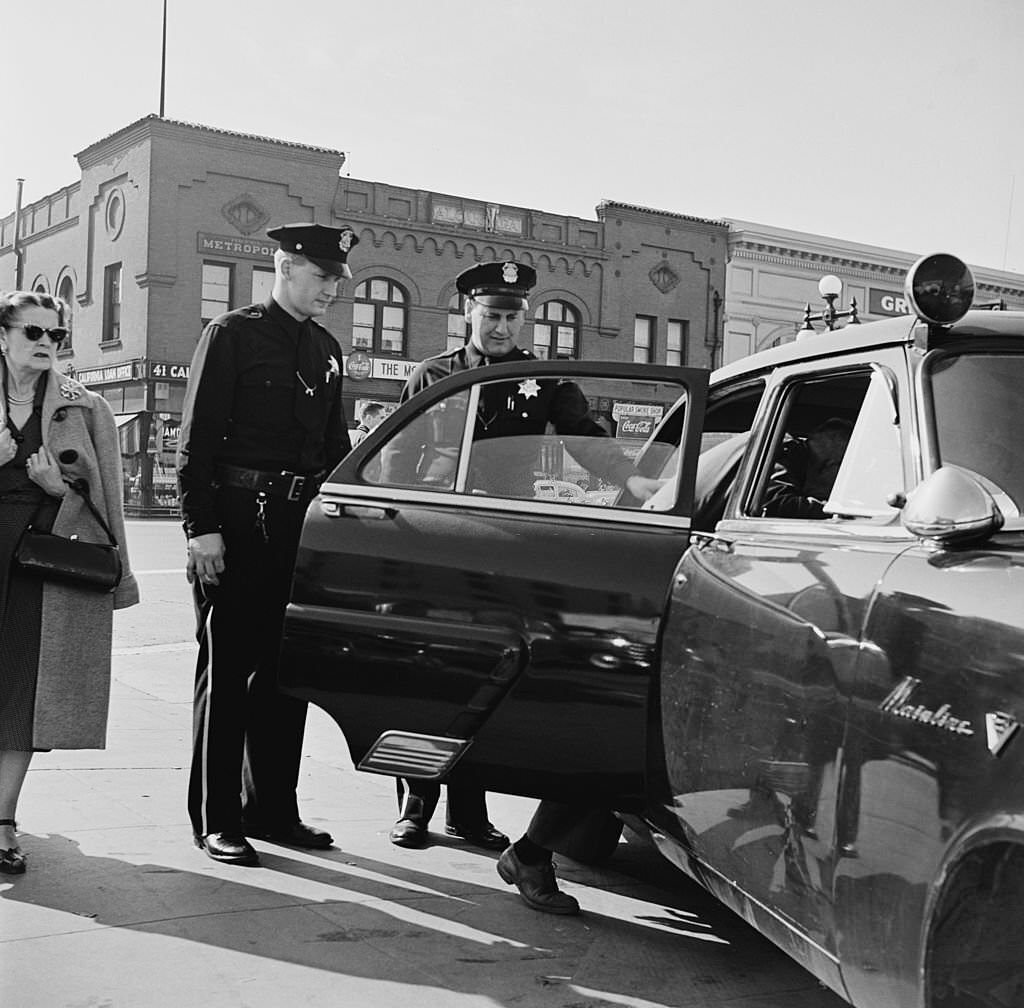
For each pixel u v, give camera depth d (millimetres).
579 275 31984
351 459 3494
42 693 3721
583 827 3475
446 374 4590
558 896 3621
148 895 3570
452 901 3684
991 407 2490
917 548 2283
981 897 1920
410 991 2973
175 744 5750
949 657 2014
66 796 4668
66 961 3051
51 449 3805
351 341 29406
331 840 4254
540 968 3168
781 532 2777
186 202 27641
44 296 3777
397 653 3268
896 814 2078
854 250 34812
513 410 3406
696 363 33469
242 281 28359
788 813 2426
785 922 2498
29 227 33719
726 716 2670
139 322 27859
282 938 3279
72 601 3814
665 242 32875
